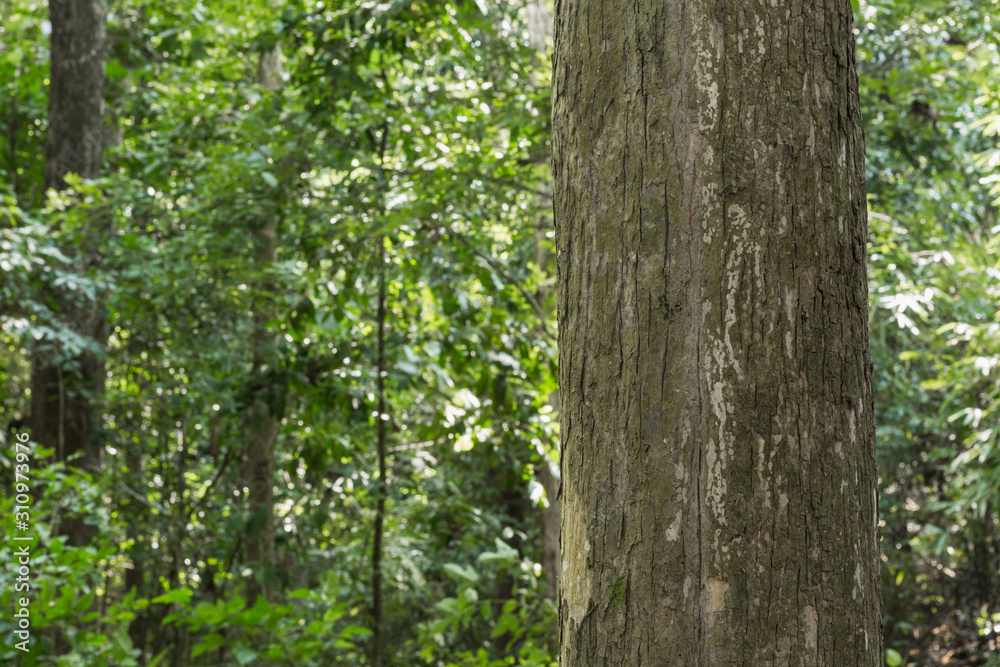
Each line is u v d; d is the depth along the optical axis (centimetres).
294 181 535
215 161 535
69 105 722
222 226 535
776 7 106
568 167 115
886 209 769
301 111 537
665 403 101
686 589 97
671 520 98
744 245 100
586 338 109
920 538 884
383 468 539
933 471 944
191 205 560
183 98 586
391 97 516
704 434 99
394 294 555
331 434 543
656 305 103
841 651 95
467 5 483
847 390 102
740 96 103
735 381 99
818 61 106
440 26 515
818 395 100
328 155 514
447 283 497
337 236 473
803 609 95
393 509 738
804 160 103
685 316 101
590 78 112
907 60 771
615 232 107
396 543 679
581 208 112
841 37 110
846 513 99
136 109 811
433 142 507
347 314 510
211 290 571
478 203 518
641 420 102
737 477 97
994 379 632
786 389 99
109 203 575
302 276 496
